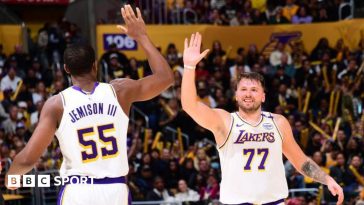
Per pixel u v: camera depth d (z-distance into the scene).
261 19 23.97
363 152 18.75
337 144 18.70
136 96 6.46
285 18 23.91
